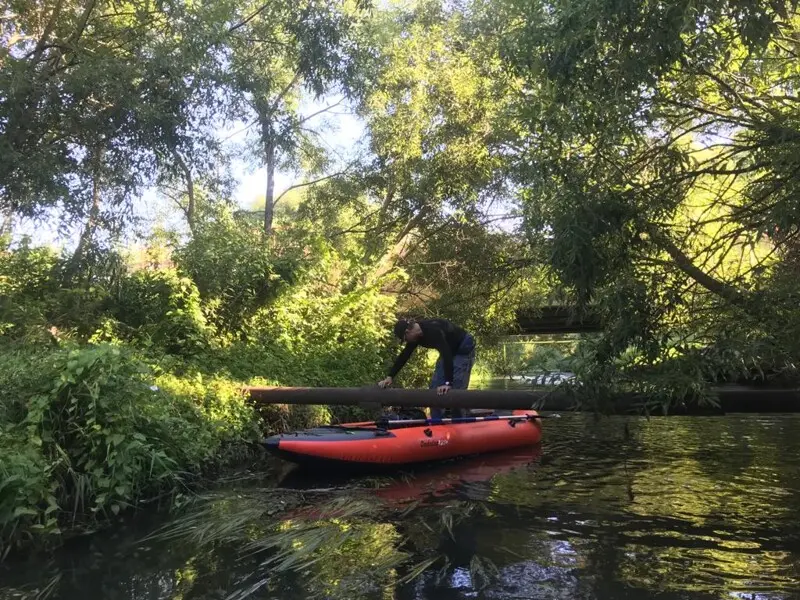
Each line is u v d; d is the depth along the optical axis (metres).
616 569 3.50
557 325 14.21
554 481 5.76
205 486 5.62
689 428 9.06
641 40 3.13
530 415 8.02
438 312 13.42
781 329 3.45
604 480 5.74
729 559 3.62
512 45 3.96
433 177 13.00
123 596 3.17
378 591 3.24
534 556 3.73
